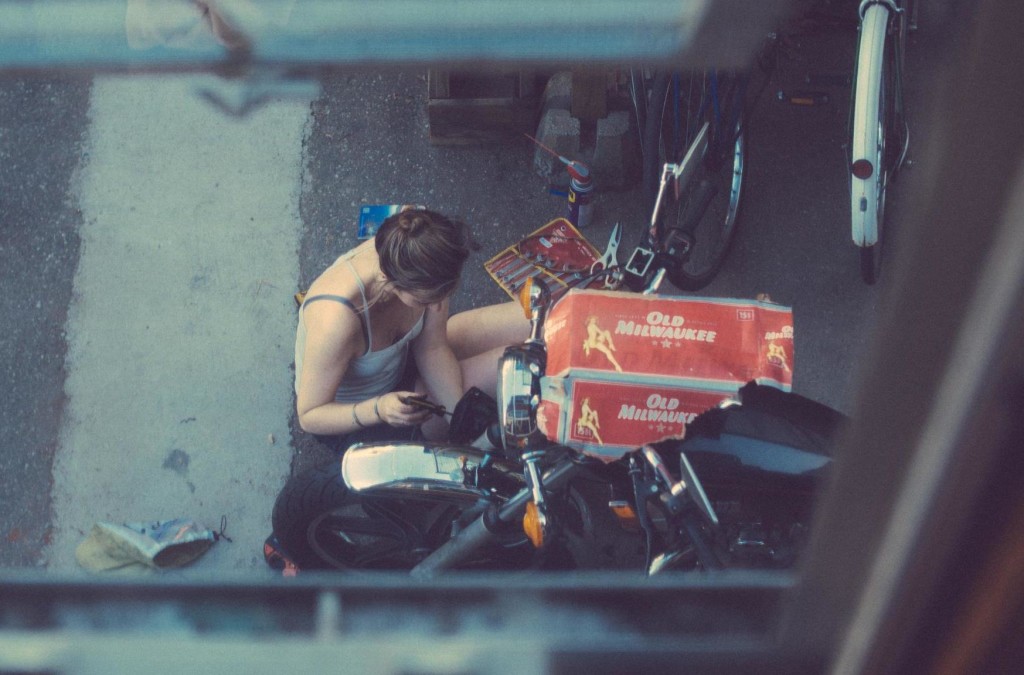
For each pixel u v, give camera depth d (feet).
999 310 1.66
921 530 2.05
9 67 1.99
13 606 2.81
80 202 12.23
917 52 12.51
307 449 10.97
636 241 11.94
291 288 11.81
